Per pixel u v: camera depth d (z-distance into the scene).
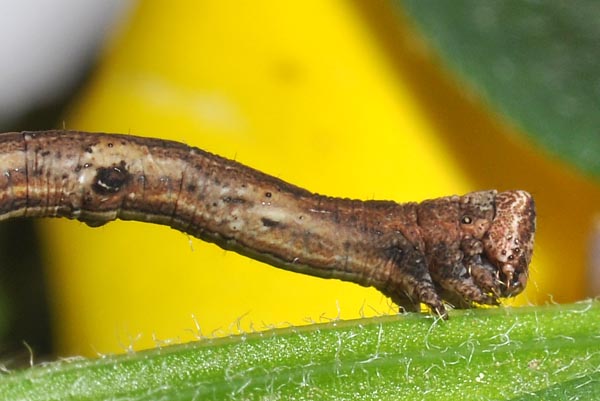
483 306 0.07
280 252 0.07
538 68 0.07
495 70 0.07
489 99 0.07
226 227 0.07
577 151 0.07
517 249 0.07
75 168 0.07
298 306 0.07
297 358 0.07
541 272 0.07
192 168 0.07
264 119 0.07
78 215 0.07
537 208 0.07
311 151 0.07
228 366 0.07
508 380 0.07
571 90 0.07
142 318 0.07
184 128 0.07
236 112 0.07
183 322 0.07
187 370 0.07
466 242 0.07
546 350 0.07
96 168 0.07
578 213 0.07
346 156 0.07
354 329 0.07
